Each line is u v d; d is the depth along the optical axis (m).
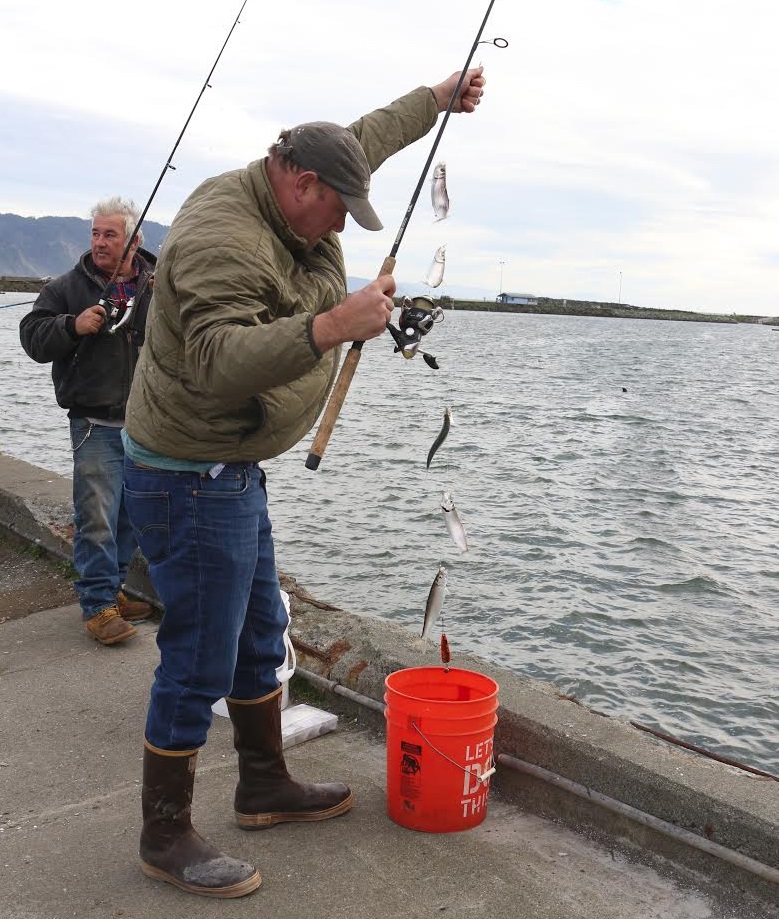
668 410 32.25
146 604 4.98
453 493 15.77
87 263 4.57
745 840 2.63
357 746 3.59
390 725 3.01
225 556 2.59
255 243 2.38
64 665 4.38
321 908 2.59
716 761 3.07
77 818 3.10
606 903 2.63
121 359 4.50
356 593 10.39
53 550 5.68
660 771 2.84
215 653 2.64
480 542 12.62
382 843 2.92
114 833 3.01
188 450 2.52
